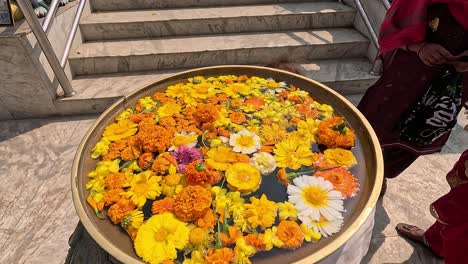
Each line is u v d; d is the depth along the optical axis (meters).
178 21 1.84
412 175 1.30
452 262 0.79
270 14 1.90
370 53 1.84
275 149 0.70
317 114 0.80
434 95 0.86
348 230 0.52
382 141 0.98
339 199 0.60
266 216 0.56
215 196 0.60
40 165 1.34
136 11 1.93
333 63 1.84
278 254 0.51
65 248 1.05
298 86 0.91
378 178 0.60
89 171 0.67
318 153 0.70
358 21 1.93
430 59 0.78
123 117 0.80
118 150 0.71
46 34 1.34
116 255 0.50
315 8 1.98
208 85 0.91
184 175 0.64
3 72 1.39
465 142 1.47
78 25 1.72
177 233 0.53
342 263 0.56
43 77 1.45
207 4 2.02
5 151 1.41
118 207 0.58
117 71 1.75
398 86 0.89
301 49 1.82
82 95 1.57
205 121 0.77
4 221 1.13
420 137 0.94
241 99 0.85
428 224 1.11
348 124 0.77
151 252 0.51
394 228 1.09
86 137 0.73
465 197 0.72
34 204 1.19
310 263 0.48
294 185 0.62
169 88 0.90
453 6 0.71
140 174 0.64
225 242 0.53
